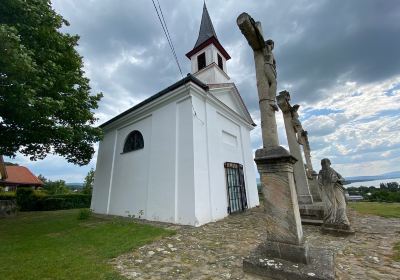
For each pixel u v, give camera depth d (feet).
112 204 35.94
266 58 13.05
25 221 30.17
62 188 96.12
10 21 21.61
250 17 12.30
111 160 38.81
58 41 25.71
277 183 11.05
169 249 14.99
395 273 10.21
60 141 31.71
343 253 13.24
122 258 13.33
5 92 19.65
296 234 10.18
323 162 19.51
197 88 28.60
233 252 14.05
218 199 28.68
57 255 14.06
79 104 29.86
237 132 39.55
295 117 30.25
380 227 19.38
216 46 45.27
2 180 80.07
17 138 26.63
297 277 8.88
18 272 11.21
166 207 26.53
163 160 28.76
